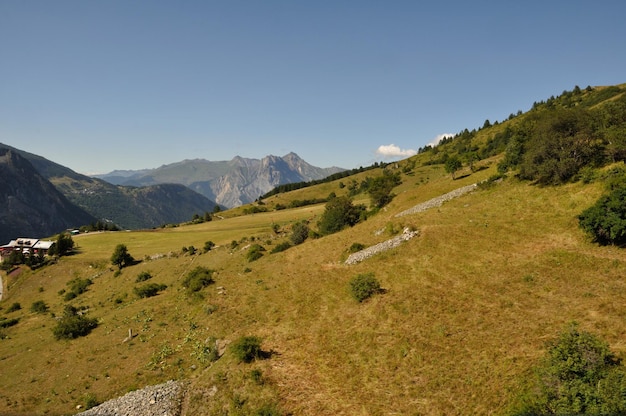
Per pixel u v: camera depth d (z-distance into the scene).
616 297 23.53
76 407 29.06
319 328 29.45
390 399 19.89
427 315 26.61
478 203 49.84
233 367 25.73
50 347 45.50
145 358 34.59
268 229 111.62
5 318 73.88
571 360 16.12
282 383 23.12
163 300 51.78
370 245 46.19
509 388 18.05
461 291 29.12
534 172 48.38
